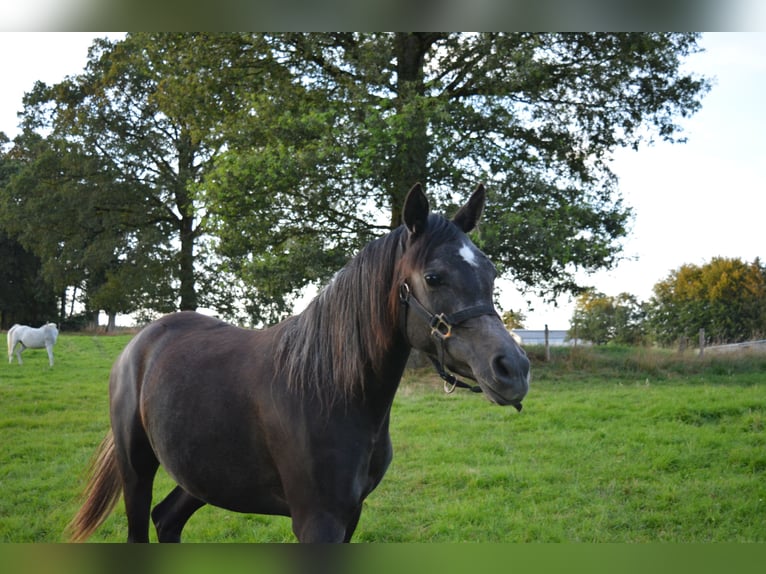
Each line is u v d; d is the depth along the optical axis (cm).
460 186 1414
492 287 274
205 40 1518
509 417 997
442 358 271
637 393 1178
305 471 284
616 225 1521
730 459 732
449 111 1388
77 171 2905
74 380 1454
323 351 296
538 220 1338
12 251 3800
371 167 1344
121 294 2917
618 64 1467
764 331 2733
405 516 580
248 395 309
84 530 392
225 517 582
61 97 2925
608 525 551
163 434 336
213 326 387
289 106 1552
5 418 1038
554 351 1738
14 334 1705
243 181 1438
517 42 1377
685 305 2903
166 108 1738
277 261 1464
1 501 626
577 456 766
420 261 276
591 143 1639
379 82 1431
